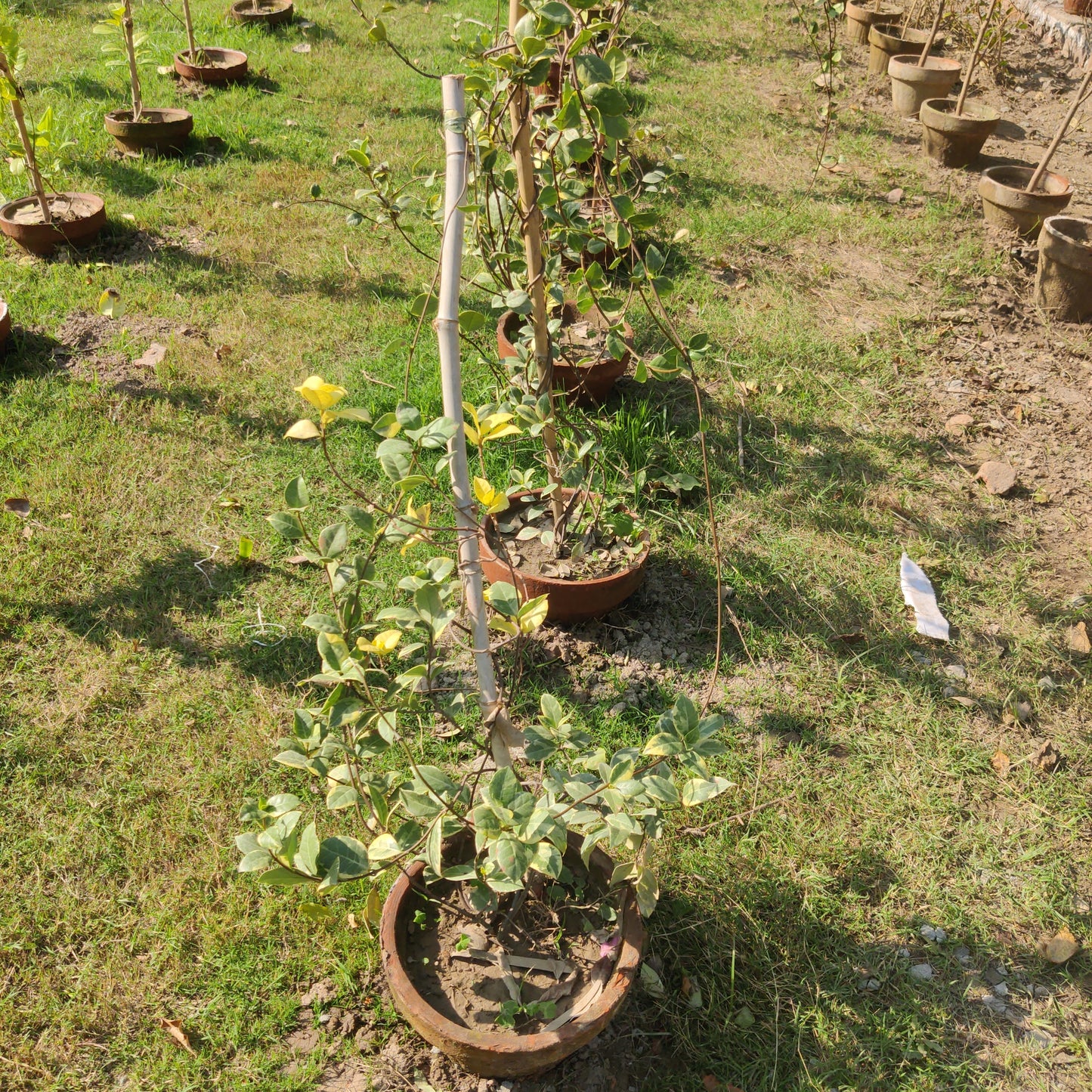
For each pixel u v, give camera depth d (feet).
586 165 12.84
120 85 22.82
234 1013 7.34
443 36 27.09
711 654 10.64
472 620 6.77
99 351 14.46
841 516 12.51
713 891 8.33
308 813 8.68
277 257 17.12
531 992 6.85
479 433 6.76
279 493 12.30
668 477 9.48
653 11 30.27
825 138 22.09
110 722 9.44
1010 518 12.66
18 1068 6.95
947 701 10.26
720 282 17.24
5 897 7.99
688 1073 7.20
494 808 5.78
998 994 7.80
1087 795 9.40
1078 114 25.63
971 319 16.65
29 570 10.85
